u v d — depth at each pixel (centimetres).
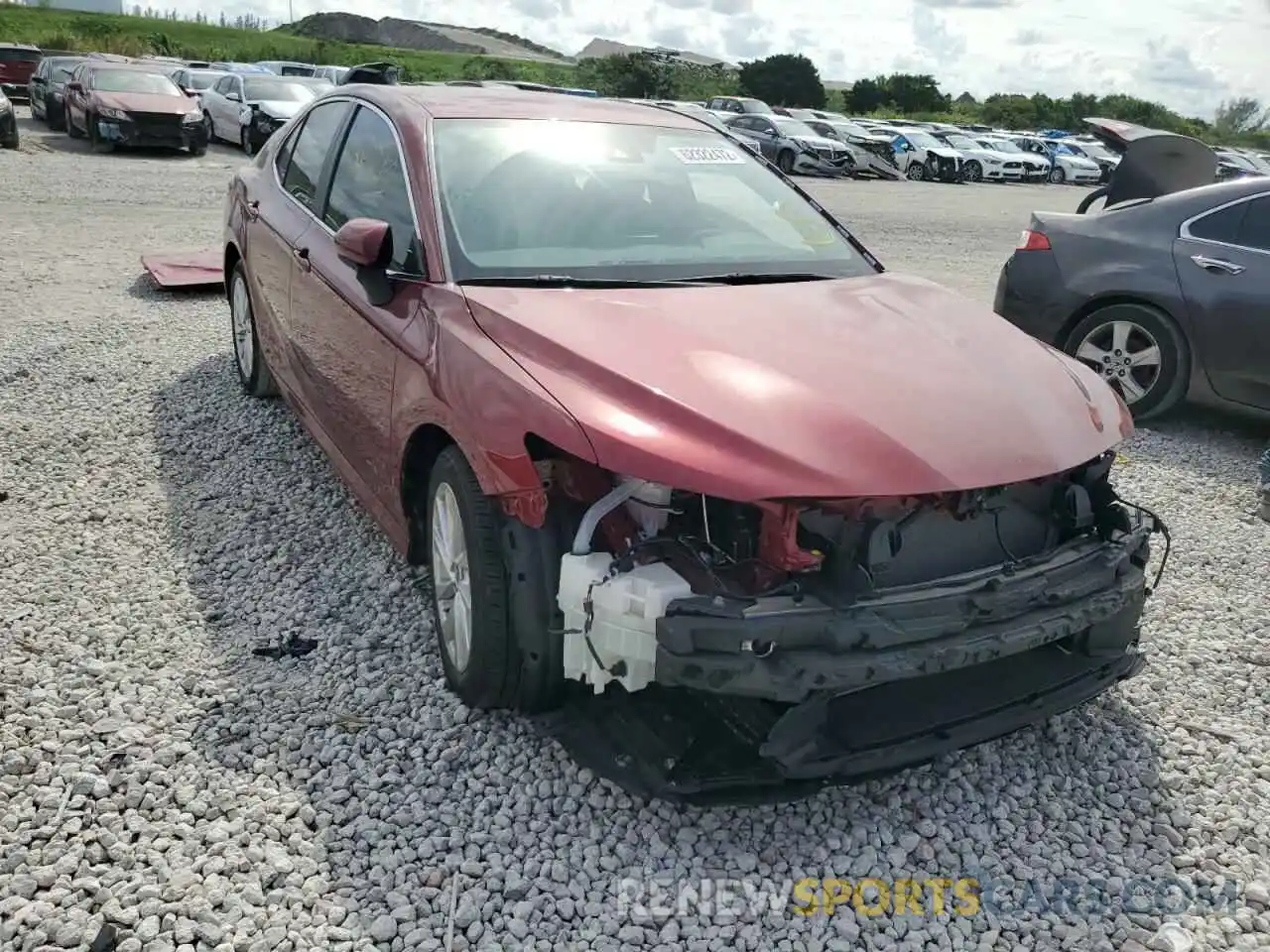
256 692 342
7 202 1280
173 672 349
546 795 301
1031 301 701
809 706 267
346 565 428
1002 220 1897
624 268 365
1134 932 268
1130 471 599
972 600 273
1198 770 333
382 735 323
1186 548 496
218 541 443
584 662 275
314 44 8050
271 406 597
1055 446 293
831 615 260
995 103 6956
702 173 431
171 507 473
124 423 565
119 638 368
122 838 276
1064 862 291
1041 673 307
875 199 2227
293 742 316
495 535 298
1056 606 287
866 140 3092
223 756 310
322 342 429
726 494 257
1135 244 663
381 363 364
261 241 517
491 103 430
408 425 339
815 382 290
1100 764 332
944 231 1670
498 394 291
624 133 437
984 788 318
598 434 267
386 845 280
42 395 600
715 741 282
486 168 387
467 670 316
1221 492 573
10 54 3073
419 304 346
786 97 6894
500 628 297
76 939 244
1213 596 450
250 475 508
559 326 306
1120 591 300
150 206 1332
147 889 258
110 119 1903
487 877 271
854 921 266
